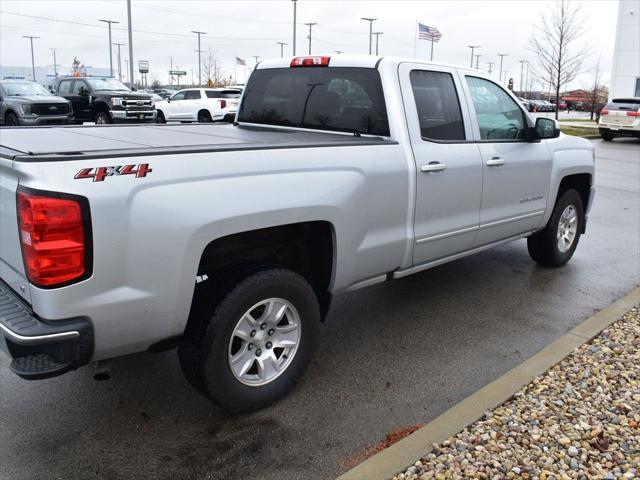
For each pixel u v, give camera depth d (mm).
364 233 3803
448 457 2949
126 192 2701
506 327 4820
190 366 3227
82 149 2932
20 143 3264
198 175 2928
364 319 4957
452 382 3918
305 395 3717
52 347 2672
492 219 4980
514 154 5113
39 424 3385
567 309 5227
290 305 3473
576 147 6086
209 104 26031
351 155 3674
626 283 5941
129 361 4141
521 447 3031
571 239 6395
